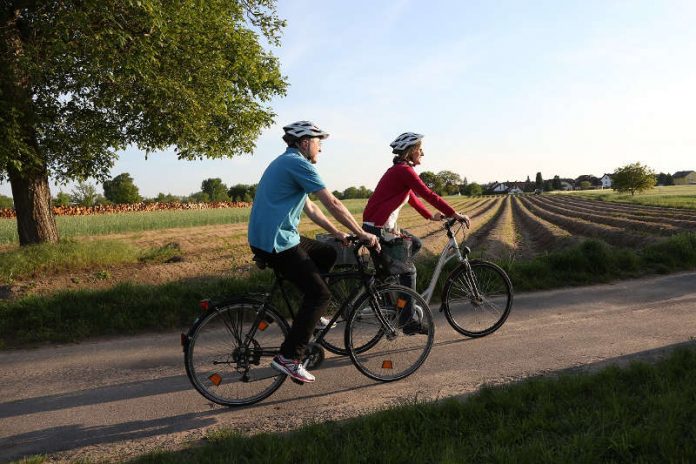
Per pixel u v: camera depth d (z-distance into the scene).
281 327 3.80
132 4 8.07
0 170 10.22
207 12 10.38
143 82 9.29
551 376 3.80
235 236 21.94
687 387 3.01
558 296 6.88
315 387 3.92
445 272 7.31
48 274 9.66
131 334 5.73
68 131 10.50
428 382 3.91
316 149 3.72
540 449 2.48
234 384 3.75
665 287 7.17
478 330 5.20
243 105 11.78
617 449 2.42
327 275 3.94
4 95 8.63
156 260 12.98
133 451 2.96
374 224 4.57
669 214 26.98
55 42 8.30
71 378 4.27
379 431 2.85
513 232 24.84
